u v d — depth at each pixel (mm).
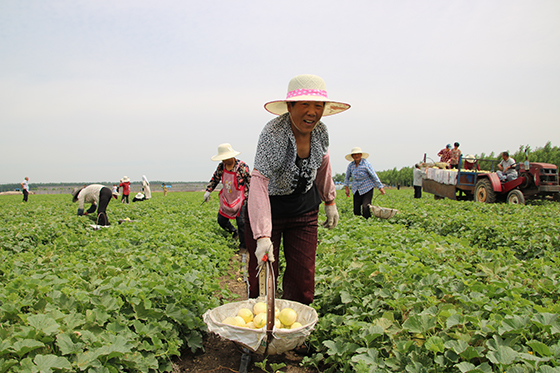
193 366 3172
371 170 9547
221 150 7105
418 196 18641
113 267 4309
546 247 6094
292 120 2854
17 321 2869
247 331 2715
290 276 3316
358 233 6965
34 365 2197
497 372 2338
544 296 3699
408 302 3291
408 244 6133
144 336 3023
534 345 2455
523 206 11789
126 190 22406
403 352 2680
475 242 7582
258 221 2783
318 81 2777
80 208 9438
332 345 2918
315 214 3285
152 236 7098
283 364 2820
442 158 18328
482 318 3170
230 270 6348
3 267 4477
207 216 12078
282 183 3016
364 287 3988
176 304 3580
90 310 2918
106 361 2510
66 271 4148
